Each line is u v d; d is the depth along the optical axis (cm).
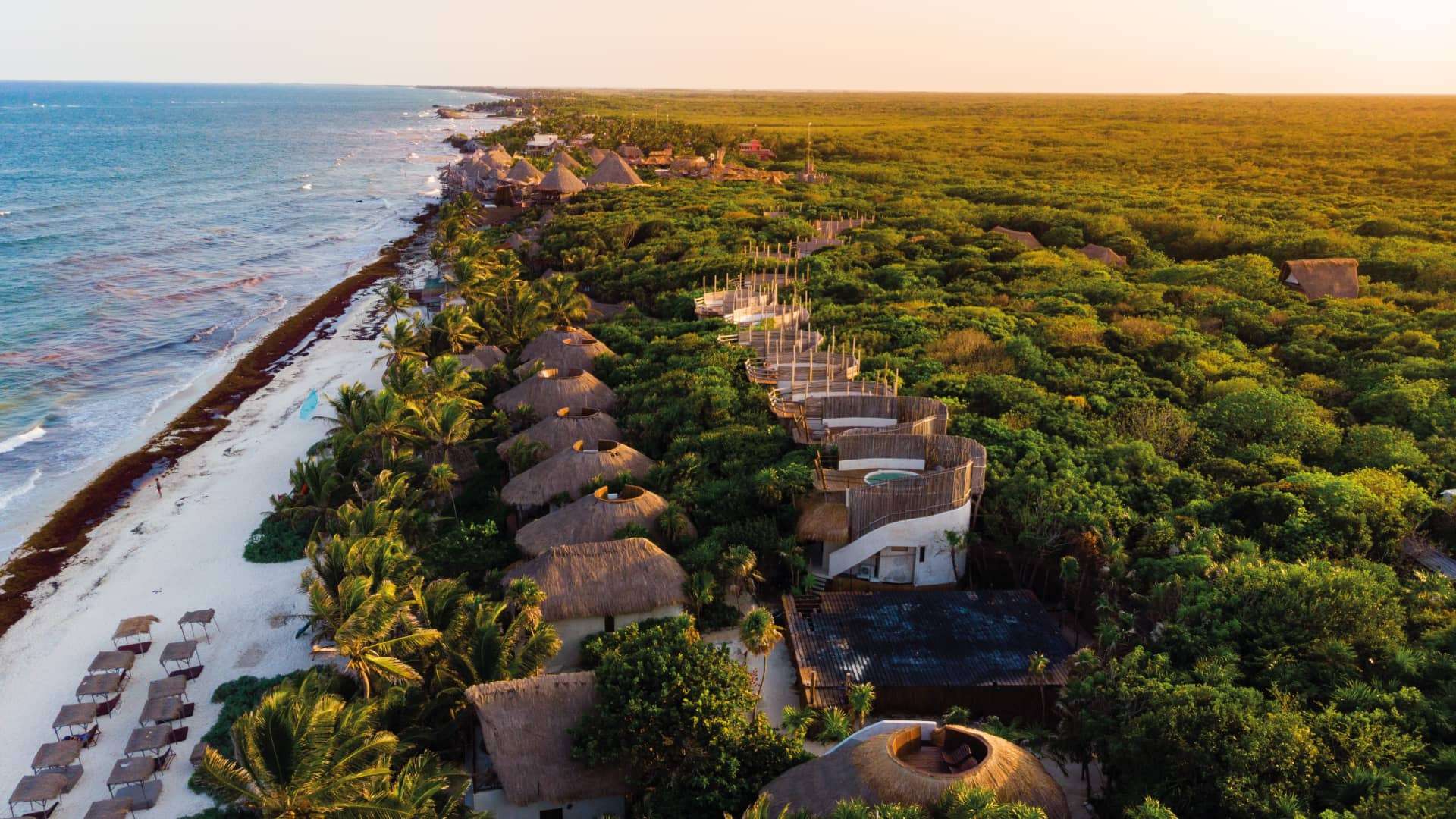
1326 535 3356
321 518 4534
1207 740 2266
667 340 6562
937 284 8312
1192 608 2894
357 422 4688
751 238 10031
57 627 3988
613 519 3838
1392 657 2606
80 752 3219
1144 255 9350
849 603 3478
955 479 3678
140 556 4584
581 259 9556
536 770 2602
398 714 2838
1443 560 3372
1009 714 3061
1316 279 7812
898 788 2212
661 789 2539
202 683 3600
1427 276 7812
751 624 3125
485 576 3869
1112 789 2495
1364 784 2109
